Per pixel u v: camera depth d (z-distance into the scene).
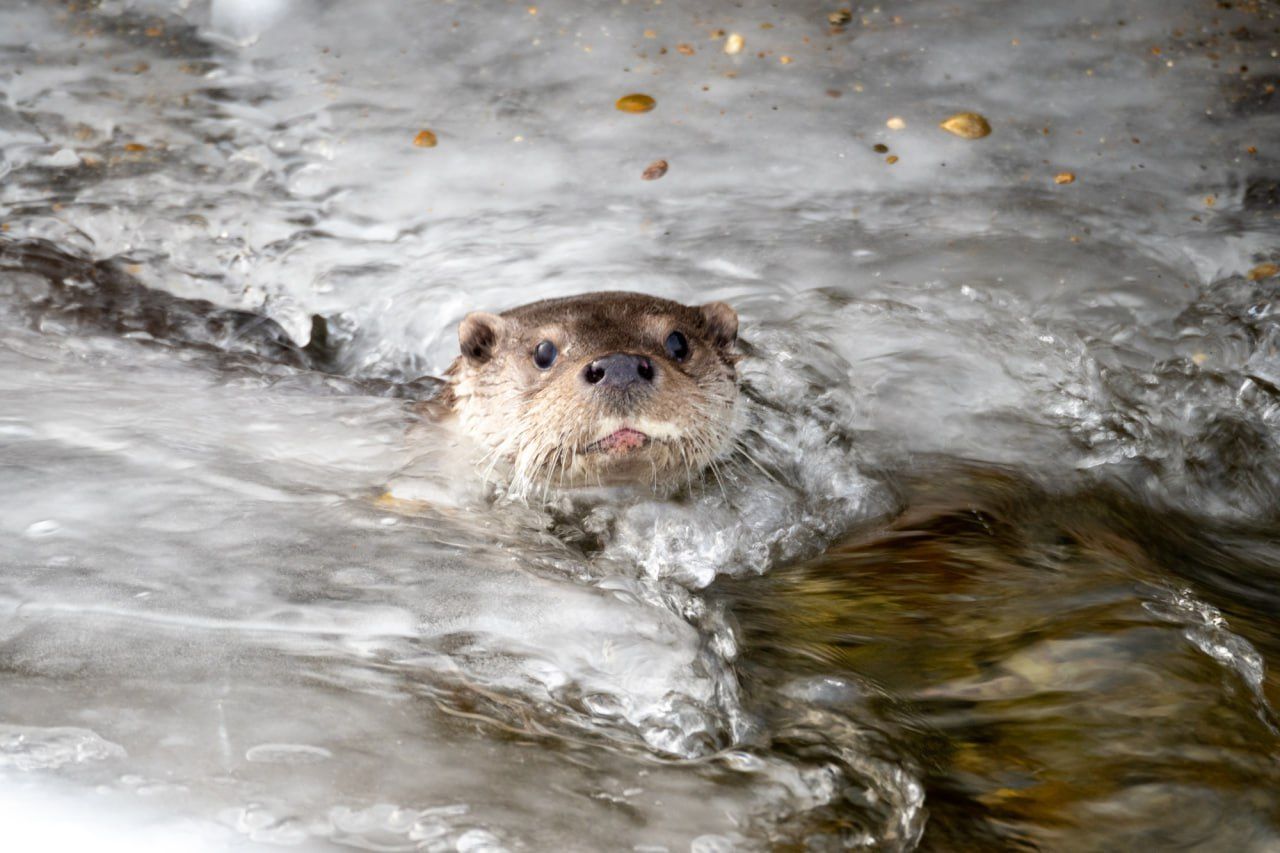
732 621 11.02
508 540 12.35
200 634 9.45
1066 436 16.44
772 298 18.64
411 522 12.37
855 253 19.66
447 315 18.78
